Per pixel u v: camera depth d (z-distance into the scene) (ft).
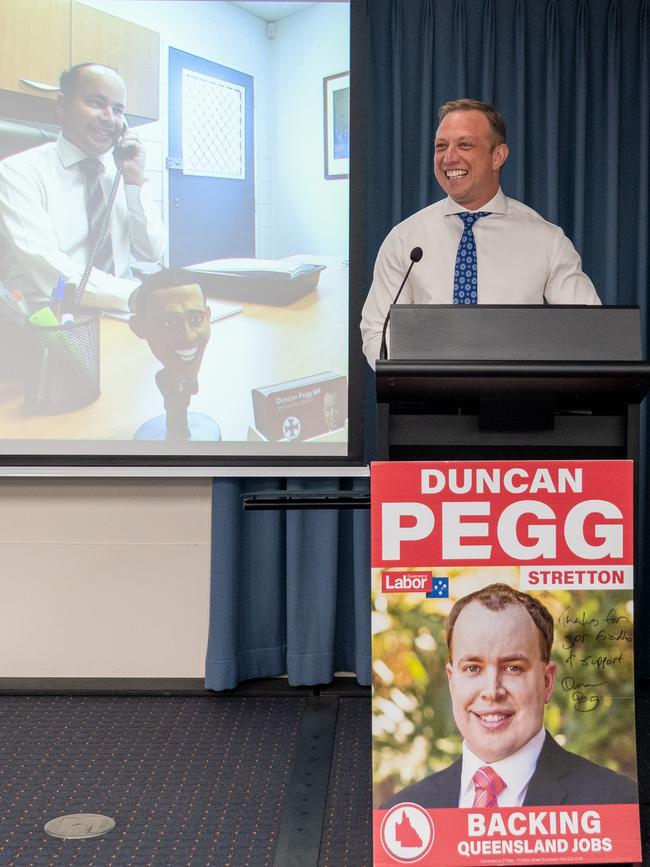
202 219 10.19
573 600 5.27
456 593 5.26
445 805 5.22
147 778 8.00
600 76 10.50
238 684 10.43
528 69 10.46
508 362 5.06
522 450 5.52
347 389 10.23
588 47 10.46
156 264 10.14
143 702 10.00
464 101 8.00
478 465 5.25
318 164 10.19
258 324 10.24
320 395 10.24
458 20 10.33
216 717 9.57
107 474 10.10
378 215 10.48
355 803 7.55
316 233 10.21
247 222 10.23
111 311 10.11
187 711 9.73
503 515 5.25
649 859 6.43
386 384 5.17
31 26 9.93
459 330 5.24
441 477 5.24
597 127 10.53
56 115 9.99
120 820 7.17
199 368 10.19
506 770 5.23
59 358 10.07
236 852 6.69
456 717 5.24
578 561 5.27
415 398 5.47
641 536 10.46
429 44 10.31
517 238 8.20
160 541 10.52
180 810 7.37
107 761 8.37
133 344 10.14
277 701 10.08
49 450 10.09
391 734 5.25
